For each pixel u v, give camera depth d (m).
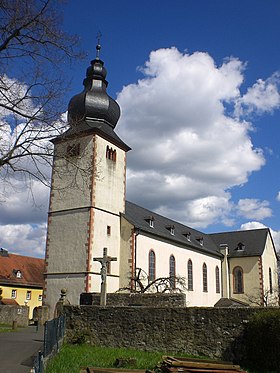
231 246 67.62
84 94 43.75
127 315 22.88
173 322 21.70
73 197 40.31
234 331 20.22
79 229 39.12
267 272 65.31
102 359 18.06
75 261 38.44
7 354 17.84
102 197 40.53
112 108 44.34
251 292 62.75
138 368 16.50
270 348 17.70
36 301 61.62
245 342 19.77
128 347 22.33
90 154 40.50
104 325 23.28
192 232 63.81
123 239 41.91
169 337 21.59
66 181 40.84
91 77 45.03
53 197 41.56
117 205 42.50
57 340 19.59
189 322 21.34
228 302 60.72
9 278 59.12
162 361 16.44
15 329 32.53
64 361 16.45
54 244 40.25
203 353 20.62
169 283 45.56
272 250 69.69
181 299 27.83
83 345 22.84
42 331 31.00
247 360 19.39
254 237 67.81
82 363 16.58
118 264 41.25
